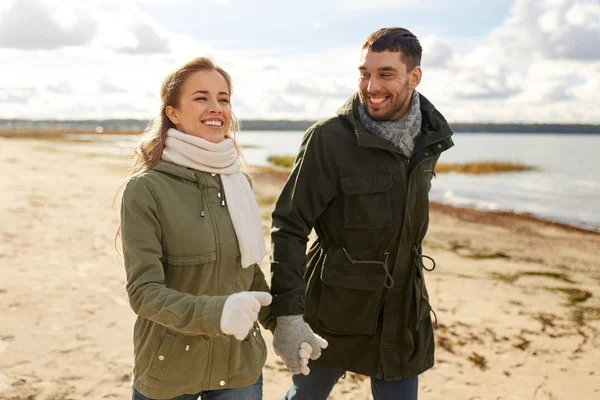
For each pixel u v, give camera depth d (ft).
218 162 6.15
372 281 7.63
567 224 44.55
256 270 7.07
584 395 12.42
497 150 219.20
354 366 7.95
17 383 11.04
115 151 135.64
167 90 6.16
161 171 5.97
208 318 5.05
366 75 7.41
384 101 7.39
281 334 7.05
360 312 7.74
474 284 21.52
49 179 49.39
